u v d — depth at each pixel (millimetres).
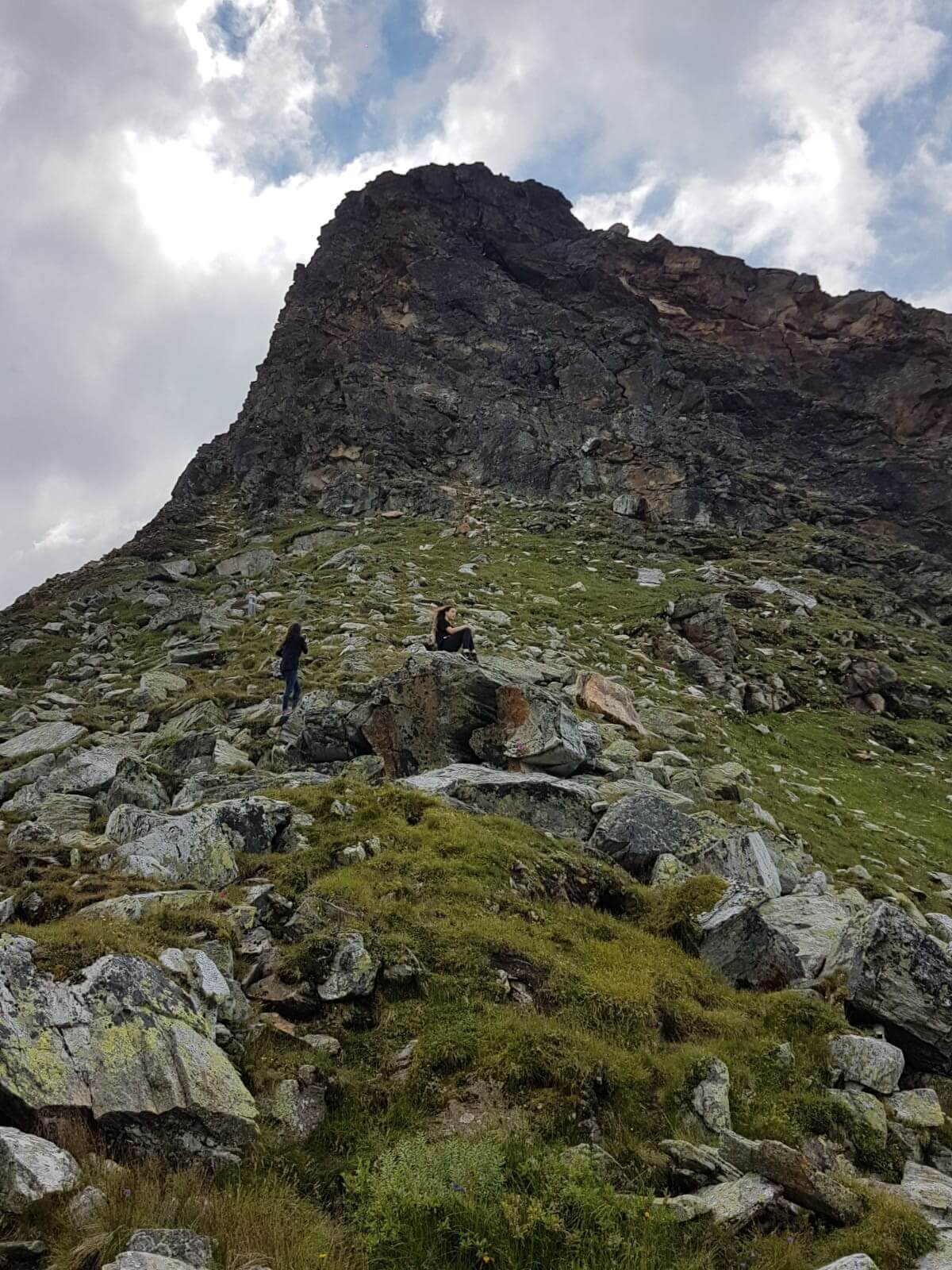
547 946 11688
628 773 21266
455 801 16250
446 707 20781
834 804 28453
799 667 45781
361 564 54500
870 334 113500
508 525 69562
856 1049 10516
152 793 18188
